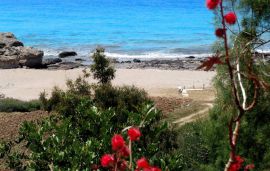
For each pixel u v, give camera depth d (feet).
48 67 207.72
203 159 55.88
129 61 233.96
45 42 320.70
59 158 32.42
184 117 98.07
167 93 136.98
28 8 555.69
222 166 52.49
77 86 108.68
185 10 531.91
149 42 316.81
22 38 338.95
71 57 251.19
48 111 105.29
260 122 50.62
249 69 12.35
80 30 375.86
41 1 642.63
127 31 370.73
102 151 33.55
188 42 314.35
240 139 50.72
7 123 95.04
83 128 37.76
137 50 284.20
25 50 207.92
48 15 486.38
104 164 12.09
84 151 31.58
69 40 327.26
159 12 515.09
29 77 176.76
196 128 60.49
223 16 11.23
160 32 365.20
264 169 50.01
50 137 35.12
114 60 226.58
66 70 189.78
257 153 50.37
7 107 110.11
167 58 250.37
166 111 104.27
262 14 54.60
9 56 201.87
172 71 184.34
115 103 94.17
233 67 12.03
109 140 34.04
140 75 177.06
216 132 54.08
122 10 535.19
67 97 74.90
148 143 35.55
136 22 427.74
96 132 37.47
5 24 416.46
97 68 122.62
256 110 49.93
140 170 11.84
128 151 11.96
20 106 110.42
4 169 51.52
